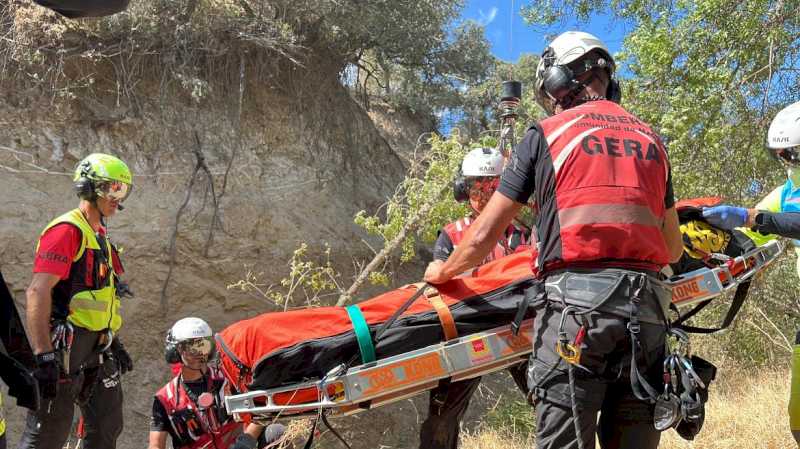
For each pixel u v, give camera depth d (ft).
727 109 30.19
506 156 15.46
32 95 36.47
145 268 36.37
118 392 16.93
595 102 10.25
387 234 34.63
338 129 46.24
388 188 48.98
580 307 9.25
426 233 33.96
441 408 13.96
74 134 37.09
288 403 11.27
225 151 40.60
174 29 38.58
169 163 38.78
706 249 12.75
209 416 17.58
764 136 29.50
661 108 29.91
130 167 37.81
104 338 16.40
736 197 29.40
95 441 16.57
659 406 9.21
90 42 37.70
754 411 18.54
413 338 11.50
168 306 36.73
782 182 29.66
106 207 16.63
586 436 9.54
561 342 9.27
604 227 9.27
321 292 41.60
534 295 11.18
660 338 9.62
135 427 34.58
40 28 36.06
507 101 15.48
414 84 54.70
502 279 11.94
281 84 43.65
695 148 29.30
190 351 17.34
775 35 28.89
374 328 11.46
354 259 43.21
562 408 9.54
